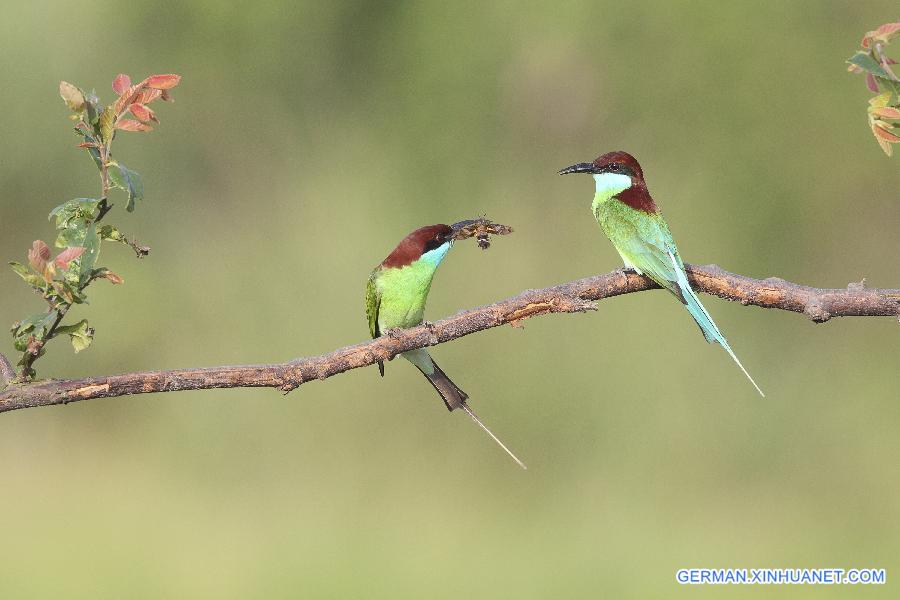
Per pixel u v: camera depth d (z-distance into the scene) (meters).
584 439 12.65
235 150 15.73
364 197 15.27
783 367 13.70
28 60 15.48
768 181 14.88
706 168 14.95
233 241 15.37
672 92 15.04
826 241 14.94
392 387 12.63
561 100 15.28
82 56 15.66
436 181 15.36
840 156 14.80
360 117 15.95
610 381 12.77
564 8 15.18
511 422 12.62
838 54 14.83
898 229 14.80
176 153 15.54
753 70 14.89
